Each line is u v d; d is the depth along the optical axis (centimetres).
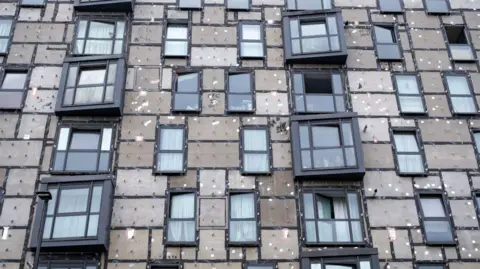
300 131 2302
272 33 2592
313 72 2495
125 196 2183
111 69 2403
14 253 2058
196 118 2366
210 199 2197
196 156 2278
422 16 2680
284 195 2211
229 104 2402
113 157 2261
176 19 2609
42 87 2408
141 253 2081
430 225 2175
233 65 2503
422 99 2456
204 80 2455
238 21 2616
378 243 2130
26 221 2119
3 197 2156
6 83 2414
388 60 2547
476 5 2714
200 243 2109
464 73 2533
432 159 2316
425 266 2100
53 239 2042
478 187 2262
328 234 2144
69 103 2333
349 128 2292
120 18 2591
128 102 2386
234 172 2253
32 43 2516
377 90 2467
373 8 2688
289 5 2672
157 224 2138
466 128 2397
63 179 2150
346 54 2477
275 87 2450
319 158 2242
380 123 2388
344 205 2211
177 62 2500
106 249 2064
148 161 2259
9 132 2295
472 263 2111
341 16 2573
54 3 2625
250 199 2216
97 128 2330
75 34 2538
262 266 2077
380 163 2294
